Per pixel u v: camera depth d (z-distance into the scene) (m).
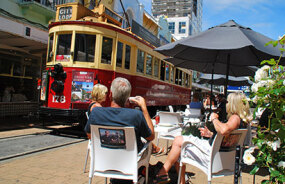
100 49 6.87
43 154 4.91
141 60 8.80
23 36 8.32
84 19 7.02
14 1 9.30
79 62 6.76
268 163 2.06
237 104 2.84
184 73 14.68
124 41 7.65
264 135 2.03
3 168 3.95
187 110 7.55
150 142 2.83
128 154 2.49
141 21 19.53
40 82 7.25
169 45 4.96
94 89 3.76
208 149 2.92
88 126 2.65
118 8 15.20
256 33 4.64
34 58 11.17
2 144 5.71
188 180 3.46
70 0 11.66
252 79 2.18
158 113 5.41
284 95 1.95
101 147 2.56
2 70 9.81
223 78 10.12
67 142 6.16
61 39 7.04
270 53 3.89
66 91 6.66
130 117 2.52
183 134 4.21
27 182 3.37
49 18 11.02
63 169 3.98
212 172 2.70
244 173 4.23
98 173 2.57
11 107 9.89
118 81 2.68
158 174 3.07
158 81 10.51
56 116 6.88
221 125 2.68
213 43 4.01
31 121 9.37
